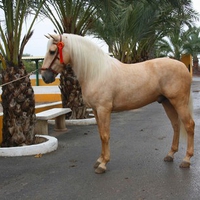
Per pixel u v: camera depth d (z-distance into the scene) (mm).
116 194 3498
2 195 3580
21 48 5320
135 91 4160
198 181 3779
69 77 8336
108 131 4176
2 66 5469
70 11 7852
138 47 15125
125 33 11766
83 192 3590
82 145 5957
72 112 8484
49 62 4156
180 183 3736
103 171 4207
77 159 4965
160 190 3555
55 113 6898
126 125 8125
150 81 4195
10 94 5305
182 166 4289
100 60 4090
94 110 4273
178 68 4211
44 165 4680
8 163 4805
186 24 13633
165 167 4352
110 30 11672
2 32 5188
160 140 6074
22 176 4207
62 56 4109
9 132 5402
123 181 3885
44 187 3791
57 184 3877
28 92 5395
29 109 5461
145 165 4484
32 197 3500
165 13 11359
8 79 5273
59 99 15625
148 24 10945
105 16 6375
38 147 5289
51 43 4145
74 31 8031
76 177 4105
